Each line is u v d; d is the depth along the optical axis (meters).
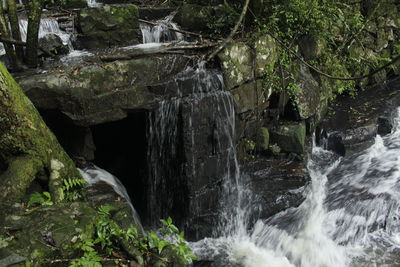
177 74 4.35
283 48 5.34
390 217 4.86
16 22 4.07
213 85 4.46
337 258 4.40
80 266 2.62
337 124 6.28
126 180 4.93
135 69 4.04
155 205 4.68
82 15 4.84
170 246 3.11
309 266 4.33
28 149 3.21
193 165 4.30
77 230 2.79
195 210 4.44
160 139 4.35
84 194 3.48
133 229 3.04
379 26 7.65
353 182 5.35
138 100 4.03
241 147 5.18
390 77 8.21
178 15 5.57
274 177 5.09
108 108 3.90
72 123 3.82
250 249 4.49
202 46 4.64
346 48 6.98
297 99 5.50
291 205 4.85
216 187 4.63
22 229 2.76
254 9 5.11
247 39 4.99
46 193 3.10
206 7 5.47
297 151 5.39
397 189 5.11
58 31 4.91
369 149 6.01
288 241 4.52
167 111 4.21
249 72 4.86
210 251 4.42
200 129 4.31
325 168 5.69
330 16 6.33
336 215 4.82
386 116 6.48
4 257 2.51
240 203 4.71
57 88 3.65
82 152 4.23
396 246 4.59
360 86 7.43
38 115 3.33
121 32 5.00
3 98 3.06
